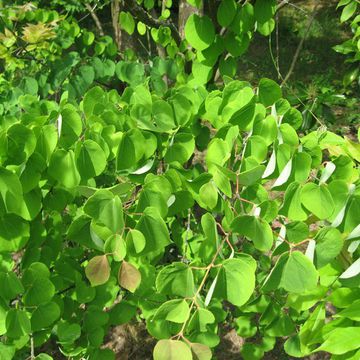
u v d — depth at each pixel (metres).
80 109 1.82
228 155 1.44
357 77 3.71
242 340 3.36
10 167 1.33
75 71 2.50
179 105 1.62
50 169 1.38
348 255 1.30
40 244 1.53
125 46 3.48
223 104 1.59
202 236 1.93
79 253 1.78
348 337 1.04
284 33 10.64
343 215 1.24
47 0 4.32
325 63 9.54
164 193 1.39
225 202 1.40
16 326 1.40
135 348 3.28
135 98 1.69
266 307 1.68
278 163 1.36
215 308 1.72
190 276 1.22
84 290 1.63
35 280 1.43
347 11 3.01
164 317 1.19
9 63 3.08
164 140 1.63
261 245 1.25
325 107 3.07
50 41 2.95
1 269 1.44
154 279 1.64
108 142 1.51
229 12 1.87
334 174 1.39
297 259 1.17
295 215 1.31
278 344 3.41
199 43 1.87
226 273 1.21
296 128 1.60
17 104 2.18
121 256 1.26
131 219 1.38
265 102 1.65
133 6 2.54
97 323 1.64
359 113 6.42
